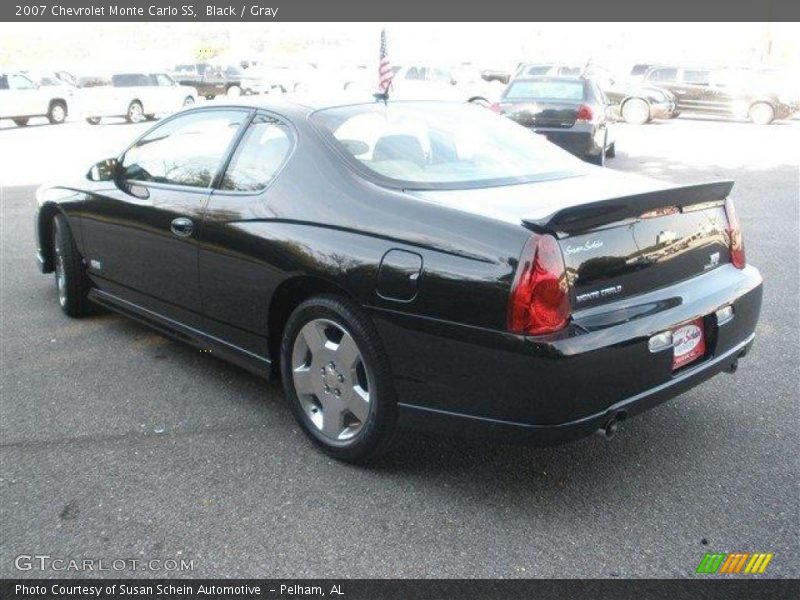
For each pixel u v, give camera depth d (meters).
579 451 3.49
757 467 3.32
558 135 11.21
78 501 3.13
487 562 2.73
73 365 4.55
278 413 3.92
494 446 3.54
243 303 3.68
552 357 2.67
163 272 4.18
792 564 2.70
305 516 3.01
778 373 4.32
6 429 3.75
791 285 6.05
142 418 3.87
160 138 4.41
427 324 2.91
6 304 5.75
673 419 3.79
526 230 2.75
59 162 14.92
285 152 3.61
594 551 2.78
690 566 2.69
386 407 3.13
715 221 3.38
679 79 24.02
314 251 3.24
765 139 18.17
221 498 3.14
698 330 3.17
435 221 2.96
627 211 2.92
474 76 25.39
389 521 2.97
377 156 3.45
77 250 5.05
